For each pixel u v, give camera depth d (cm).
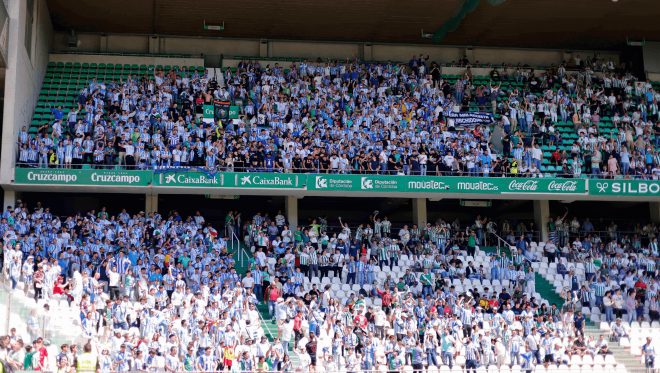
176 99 3020
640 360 2194
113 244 2388
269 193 2700
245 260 2602
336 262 2492
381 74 3356
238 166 2673
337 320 2095
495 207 3319
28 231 2312
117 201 3027
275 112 3006
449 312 2252
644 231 2950
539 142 3112
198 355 1866
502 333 2158
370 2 3106
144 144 2644
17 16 2509
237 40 3544
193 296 2048
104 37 3412
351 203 3284
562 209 3331
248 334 1980
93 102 2825
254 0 3069
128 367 1675
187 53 3484
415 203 2931
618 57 3781
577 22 3412
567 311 2338
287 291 2314
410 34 3534
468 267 2559
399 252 2606
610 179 2803
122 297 1955
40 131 2647
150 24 3328
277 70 3250
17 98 2519
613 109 3303
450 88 3394
